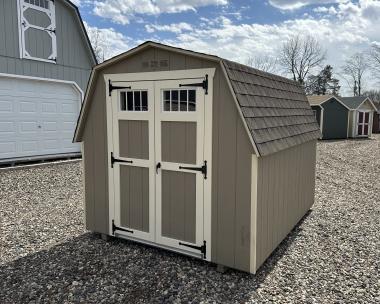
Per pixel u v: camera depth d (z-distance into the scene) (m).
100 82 4.07
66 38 10.14
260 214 3.32
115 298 2.93
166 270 3.45
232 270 3.49
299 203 4.91
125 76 3.85
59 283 3.18
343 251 4.04
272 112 3.82
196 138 3.46
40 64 9.42
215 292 3.04
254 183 3.17
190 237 3.62
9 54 8.62
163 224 3.79
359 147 17.20
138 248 4.00
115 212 4.14
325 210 5.82
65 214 5.32
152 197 3.84
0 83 8.48
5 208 5.57
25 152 9.19
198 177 3.49
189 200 3.59
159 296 2.97
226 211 3.36
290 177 4.34
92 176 4.30
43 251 3.90
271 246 3.73
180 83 3.49
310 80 45.78
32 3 9.15
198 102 3.41
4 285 3.14
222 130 3.30
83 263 3.59
